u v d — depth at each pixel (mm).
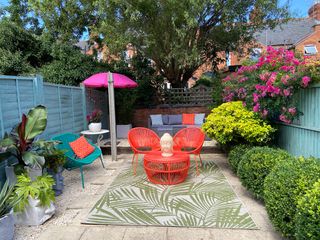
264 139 4266
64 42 8758
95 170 5098
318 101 3287
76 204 3424
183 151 4758
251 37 8438
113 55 8359
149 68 9766
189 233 2652
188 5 6086
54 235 2650
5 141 2875
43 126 3189
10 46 8711
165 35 7445
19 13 10617
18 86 3658
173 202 3418
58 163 3543
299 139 3846
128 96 8617
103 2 6262
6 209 2582
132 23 6887
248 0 7004
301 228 1863
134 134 5375
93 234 2664
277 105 3832
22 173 2939
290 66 3715
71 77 7754
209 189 3869
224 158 5961
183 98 9609
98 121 6418
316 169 2340
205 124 4695
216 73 9953
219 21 7812
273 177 2512
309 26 16828
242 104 4672
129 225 2840
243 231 2674
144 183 4191
